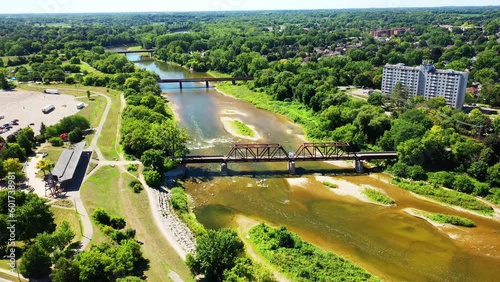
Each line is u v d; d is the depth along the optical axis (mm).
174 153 141375
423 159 137250
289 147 164125
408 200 121688
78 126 165750
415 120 161125
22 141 141750
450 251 97062
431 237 102625
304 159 140125
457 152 133875
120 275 75312
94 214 97312
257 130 185500
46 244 80062
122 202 110000
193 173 140875
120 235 89250
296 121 197250
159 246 90188
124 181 123188
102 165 133750
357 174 139625
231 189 129375
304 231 105812
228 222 109938
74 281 71125
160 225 100062
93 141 155875
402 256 95188
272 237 99750
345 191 127188
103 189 116750
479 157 131750
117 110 199750
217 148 162000
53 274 71125
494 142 136375
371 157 141000
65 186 116625
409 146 136125
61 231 83000
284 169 144250
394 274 88875
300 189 129125
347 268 87562
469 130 164875
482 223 109000
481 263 92750
